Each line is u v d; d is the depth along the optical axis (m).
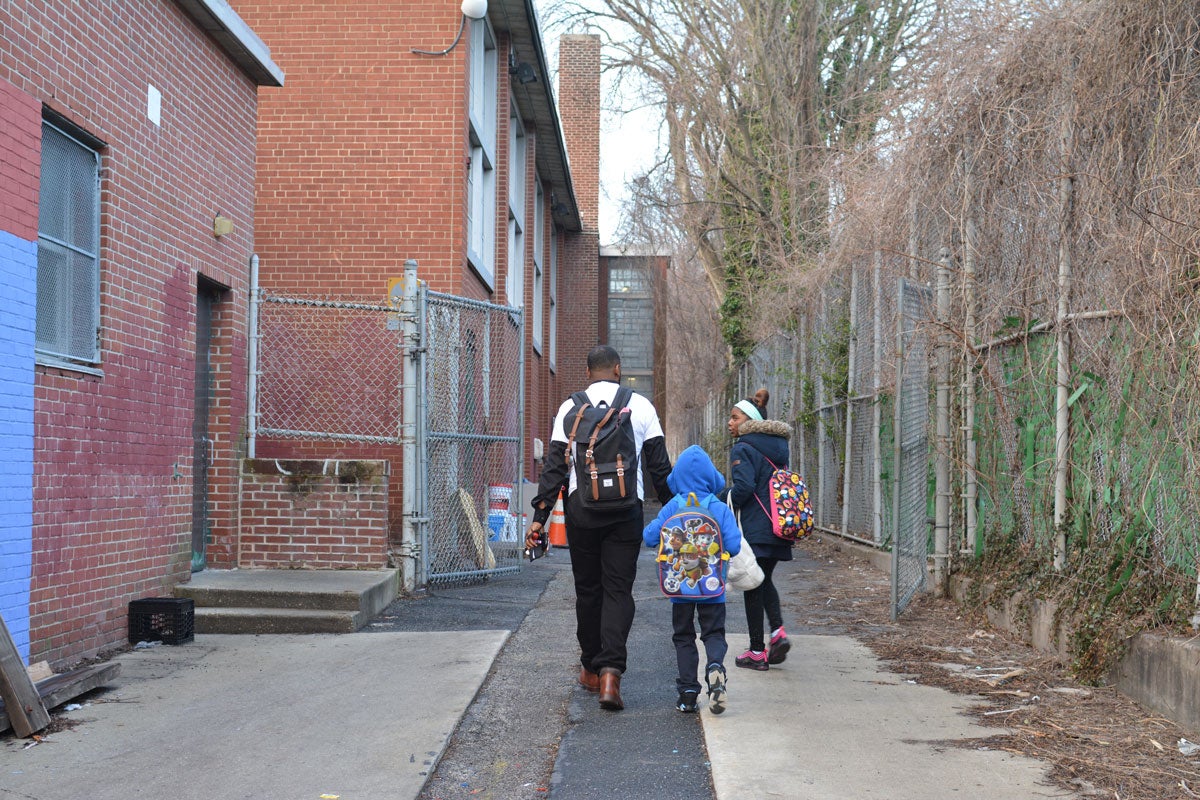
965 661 6.82
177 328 8.23
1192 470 5.42
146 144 7.65
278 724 5.34
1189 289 5.54
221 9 8.55
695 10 18.92
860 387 13.83
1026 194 7.41
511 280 19.62
